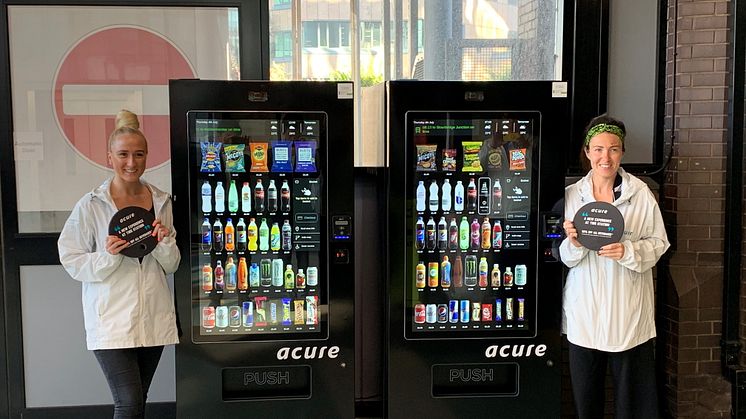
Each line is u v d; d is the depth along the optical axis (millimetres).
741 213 3326
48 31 3262
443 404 2908
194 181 2715
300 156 2775
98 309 2535
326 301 2828
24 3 3225
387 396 2904
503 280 2906
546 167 2816
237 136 2742
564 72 3400
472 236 2885
